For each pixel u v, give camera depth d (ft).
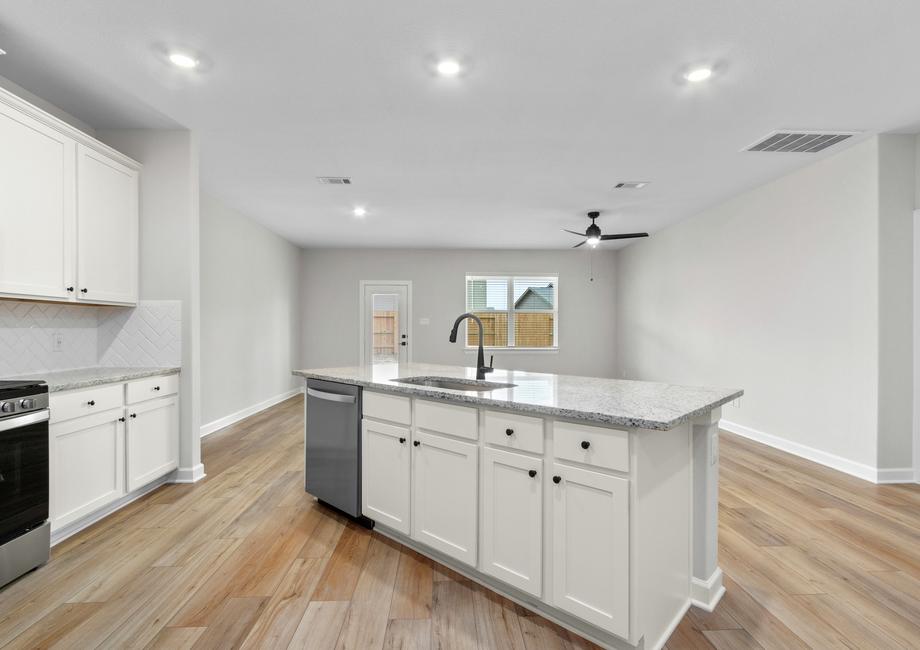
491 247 26.02
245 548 7.54
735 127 10.39
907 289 10.94
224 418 16.96
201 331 15.38
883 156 10.87
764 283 14.60
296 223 20.12
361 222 19.93
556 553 5.37
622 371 26.16
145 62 7.86
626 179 14.11
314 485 9.29
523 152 11.88
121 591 6.23
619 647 5.07
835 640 5.34
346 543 7.75
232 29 6.95
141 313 10.73
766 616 5.80
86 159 9.05
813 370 12.73
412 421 7.26
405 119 9.98
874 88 8.71
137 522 8.52
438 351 26.50
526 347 26.76
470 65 7.89
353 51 7.50
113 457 8.65
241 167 13.06
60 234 8.44
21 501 6.49
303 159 12.42
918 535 8.07
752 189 15.08
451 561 6.98
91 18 6.72
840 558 7.26
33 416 6.64
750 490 10.32
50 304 9.41
